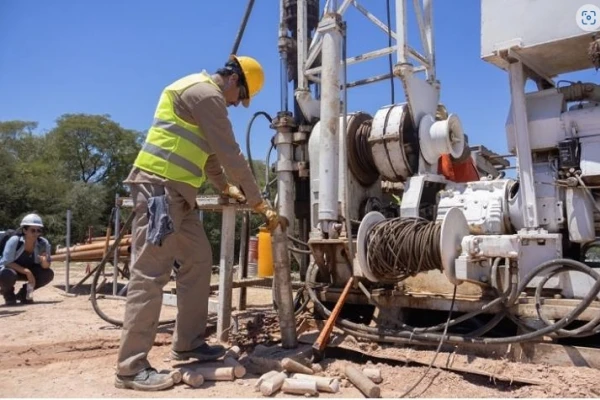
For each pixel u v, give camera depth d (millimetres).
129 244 8805
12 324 6059
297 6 6773
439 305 4410
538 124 4496
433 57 6852
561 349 3705
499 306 4008
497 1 4500
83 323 6117
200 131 3834
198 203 5078
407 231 4262
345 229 5129
